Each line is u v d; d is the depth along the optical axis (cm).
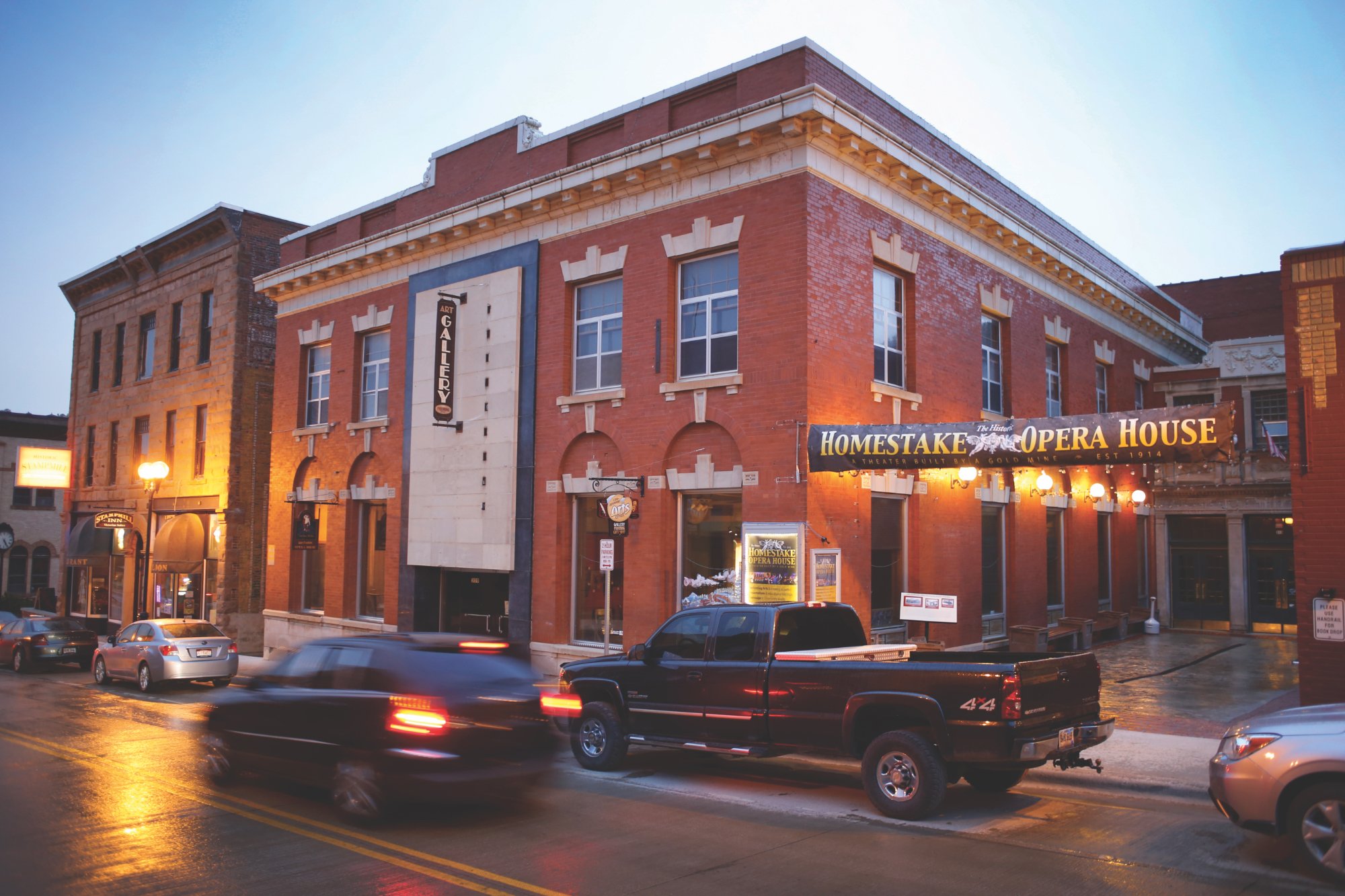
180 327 3216
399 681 855
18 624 2531
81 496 3678
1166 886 685
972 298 1933
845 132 1507
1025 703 845
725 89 1619
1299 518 1201
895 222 1700
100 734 1391
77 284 3719
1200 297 3609
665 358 1647
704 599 1588
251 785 1029
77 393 3791
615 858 757
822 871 721
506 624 1964
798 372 1456
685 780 1080
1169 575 2855
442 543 2033
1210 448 1135
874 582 1631
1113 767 1064
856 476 1545
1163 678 1806
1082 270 2314
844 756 948
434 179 2183
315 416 2495
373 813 841
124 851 772
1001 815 906
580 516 1819
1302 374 1214
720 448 1566
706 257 1639
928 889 679
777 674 993
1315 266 1214
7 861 745
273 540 2545
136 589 3241
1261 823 716
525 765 865
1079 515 2372
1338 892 672
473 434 1991
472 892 667
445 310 2050
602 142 1816
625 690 1126
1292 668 1945
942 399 1795
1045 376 2223
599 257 1781
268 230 2989
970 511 1866
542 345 1878
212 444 2917
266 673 993
